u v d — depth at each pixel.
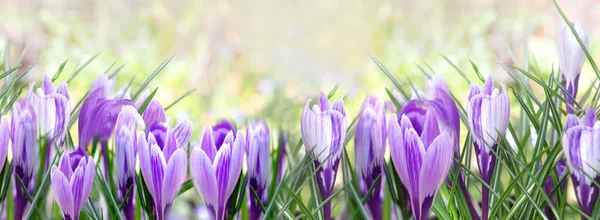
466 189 0.67
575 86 0.69
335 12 3.15
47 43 2.48
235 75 2.77
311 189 0.69
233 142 0.63
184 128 0.65
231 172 0.62
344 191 0.70
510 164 0.68
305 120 0.64
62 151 0.67
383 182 0.71
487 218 0.65
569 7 2.35
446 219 0.68
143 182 0.64
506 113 0.64
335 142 0.64
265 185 0.66
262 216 0.67
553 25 2.41
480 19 2.64
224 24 3.04
